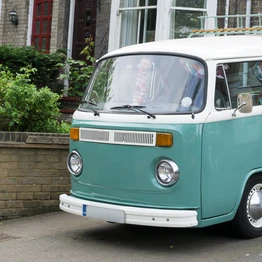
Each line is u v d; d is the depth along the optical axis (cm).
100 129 716
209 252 697
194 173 670
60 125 995
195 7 1291
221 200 693
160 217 662
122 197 700
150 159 679
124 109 714
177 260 670
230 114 699
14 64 1380
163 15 1293
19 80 942
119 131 698
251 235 743
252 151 722
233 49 735
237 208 716
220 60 711
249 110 701
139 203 689
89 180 728
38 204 902
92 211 707
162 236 775
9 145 878
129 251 709
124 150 695
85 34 1548
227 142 695
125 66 754
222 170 690
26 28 1653
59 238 771
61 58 1423
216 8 1266
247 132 716
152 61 732
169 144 669
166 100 698
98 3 1449
